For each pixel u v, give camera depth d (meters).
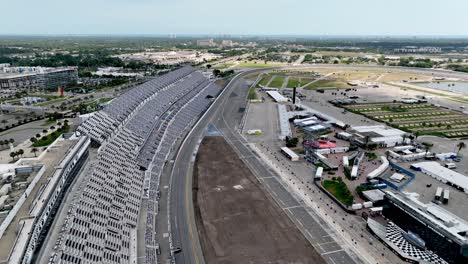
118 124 174.25
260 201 136.88
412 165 172.25
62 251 83.12
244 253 104.56
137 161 156.50
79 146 128.50
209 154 189.00
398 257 103.81
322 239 112.19
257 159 183.25
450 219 115.94
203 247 107.19
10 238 77.69
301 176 162.88
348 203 134.75
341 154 193.50
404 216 117.19
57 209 100.25
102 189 118.31
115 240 99.25
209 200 136.88
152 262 96.00
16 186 100.69
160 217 122.94
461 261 97.50
